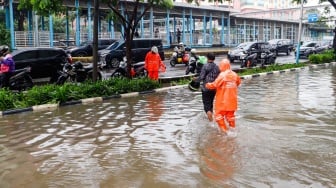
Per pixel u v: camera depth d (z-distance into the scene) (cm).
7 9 2766
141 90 1395
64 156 640
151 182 515
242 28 4778
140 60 2417
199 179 519
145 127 837
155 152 650
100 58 2258
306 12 3300
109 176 541
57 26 4078
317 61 2650
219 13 4322
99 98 1221
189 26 4138
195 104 1129
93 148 684
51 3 1279
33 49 1577
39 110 1064
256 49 2850
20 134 795
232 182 505
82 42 2959
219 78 777
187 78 1741
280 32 5559
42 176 548
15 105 1063
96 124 875
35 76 1577
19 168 584
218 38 4478
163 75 1909
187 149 661
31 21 3020
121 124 870
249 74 1928
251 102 1130
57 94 1135
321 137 721
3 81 1258
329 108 1011
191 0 1731
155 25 4675
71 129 831
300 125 823
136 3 1482
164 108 1070
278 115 930
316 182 502
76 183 517
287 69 2178
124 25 1500
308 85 1513
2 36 2592
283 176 525
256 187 488
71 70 1467
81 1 2958
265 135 740
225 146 671
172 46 3716
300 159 594
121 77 1521
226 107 775
